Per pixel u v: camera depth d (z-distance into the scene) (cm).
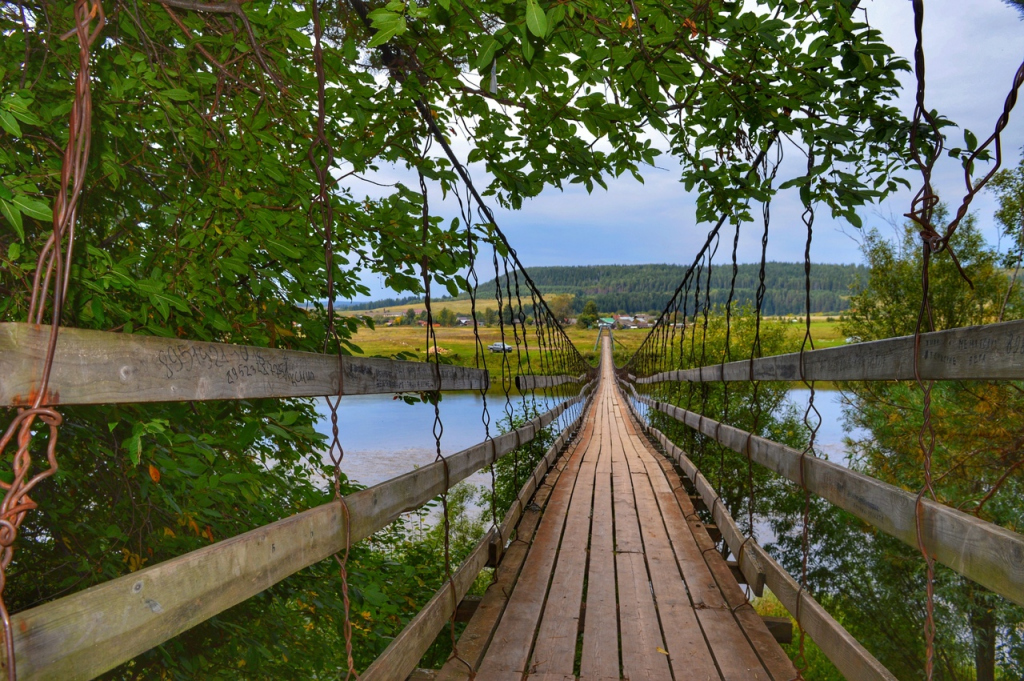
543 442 1057
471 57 234
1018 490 768
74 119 78
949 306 1169
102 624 81
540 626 289
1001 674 1094
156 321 255
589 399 2073
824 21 201
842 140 209
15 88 180
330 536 147
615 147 271
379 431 2423
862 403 1098
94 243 280
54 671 74
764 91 222
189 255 260
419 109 250
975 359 107
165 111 239
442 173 256
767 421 2000
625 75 221
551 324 982
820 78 212
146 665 287
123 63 221
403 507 194
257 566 117
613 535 459
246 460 331
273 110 255
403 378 203
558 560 394
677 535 460
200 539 301
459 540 887
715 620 299
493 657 255
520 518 493
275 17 207
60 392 77
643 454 922
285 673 376
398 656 184
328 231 153
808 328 211
